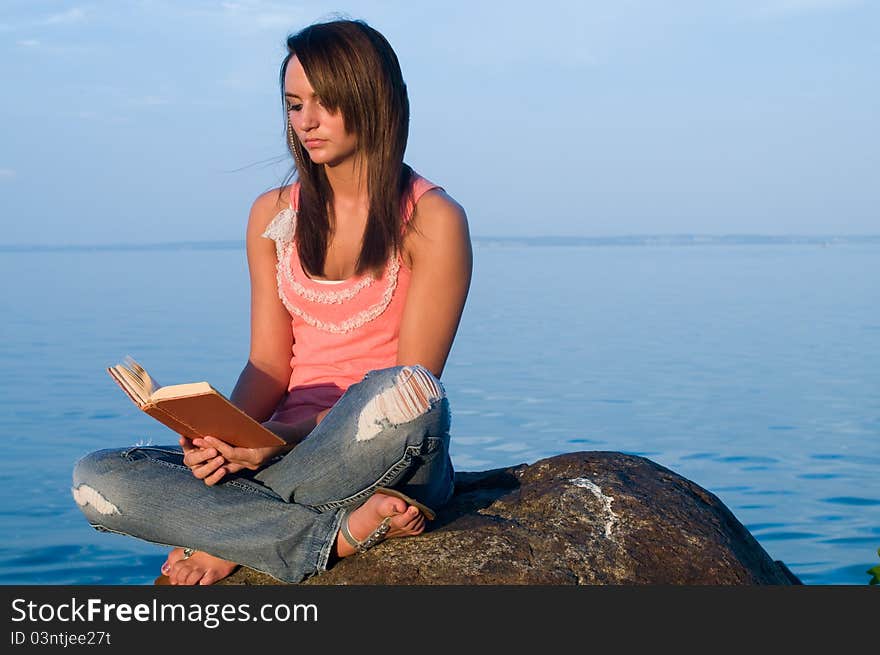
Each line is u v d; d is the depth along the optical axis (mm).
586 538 2975
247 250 3344
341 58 2930
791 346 21109
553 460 3508
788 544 7492
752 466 10141
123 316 28641
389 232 3031
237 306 32844
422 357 3047
